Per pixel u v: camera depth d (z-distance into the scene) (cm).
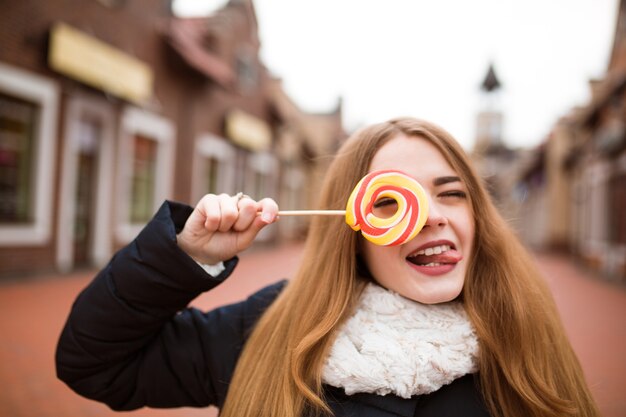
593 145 1605
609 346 545
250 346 132
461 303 131
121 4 993
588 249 1603
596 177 1541
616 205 1331
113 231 1026
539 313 128
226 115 1531
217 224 114
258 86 1798
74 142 897
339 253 130
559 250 2292
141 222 1152
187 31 1331
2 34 743
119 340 123
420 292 120
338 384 116
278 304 138
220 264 124
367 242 131
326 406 115
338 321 124
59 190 868
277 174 2077
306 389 116
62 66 834
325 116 3438
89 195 986
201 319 144
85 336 122
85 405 346
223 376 137
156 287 117
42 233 833
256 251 1798
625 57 1343
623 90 1237
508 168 3731
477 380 122
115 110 1010
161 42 1152
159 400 136
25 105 806
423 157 129
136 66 1023
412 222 117
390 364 112
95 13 922
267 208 118
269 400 122
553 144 2342
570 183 2288
